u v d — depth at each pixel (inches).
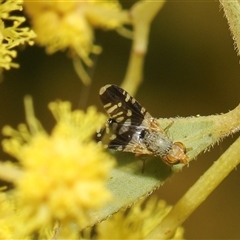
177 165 2.6
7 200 2.6
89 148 2.4
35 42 3.3
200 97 4.0
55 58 3.8
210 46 4.0
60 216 2.3
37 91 3.8
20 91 3.8
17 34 2.8
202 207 4.1
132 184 2.6
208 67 4.0
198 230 4.0
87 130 2.7
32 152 2.4
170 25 3.9
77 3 3.0
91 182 2.3
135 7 3.2
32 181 2.3
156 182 2.6
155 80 4.0
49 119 3.8
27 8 3.0
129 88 3.2
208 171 2.7
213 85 4.0
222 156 2.7
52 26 3.0
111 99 2.7
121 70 3.9
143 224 3.0
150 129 2.7
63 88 3.9
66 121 2.7
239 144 2.6
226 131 2.7
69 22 3.0
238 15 2.7
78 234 2.7
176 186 3.9
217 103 4.0
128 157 2.6
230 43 4.0
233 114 2.7
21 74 3.8
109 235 3.0
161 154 2.6
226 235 4.1
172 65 4.0
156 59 4.0
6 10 2.8
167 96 4.0
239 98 4.0
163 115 4.0
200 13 3.9
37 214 2.3
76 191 2.3
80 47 3.1
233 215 4.1
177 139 2.7
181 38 4.0
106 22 3.1
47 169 2.3
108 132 2.6
